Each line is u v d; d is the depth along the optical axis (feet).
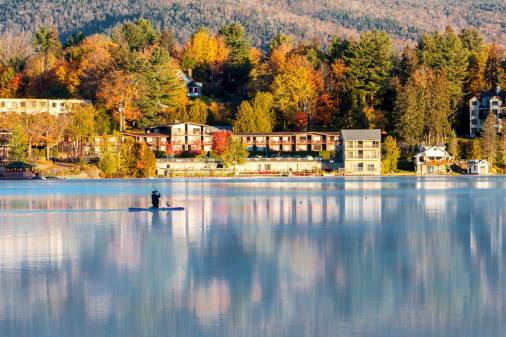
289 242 354.54
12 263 297.12
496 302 228.84
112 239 370.12
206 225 434.71
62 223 451.94
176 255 315.99
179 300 233.76
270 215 498.69
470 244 343.46
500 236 372.38
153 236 382.01
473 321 209.77
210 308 224.74
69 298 236.63
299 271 277.23
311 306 226.38
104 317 216.13
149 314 218.79
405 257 307.17
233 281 260.21
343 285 253.03
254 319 213.66
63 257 311.68
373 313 218.59
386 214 501.97
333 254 316.19
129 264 294.05
